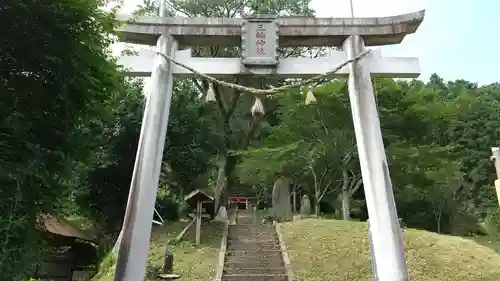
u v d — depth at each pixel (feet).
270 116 81.25
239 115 78.79
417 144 65.77
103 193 55.93
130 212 22.29
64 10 18.51
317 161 68.95
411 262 43.88
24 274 18.42
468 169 101.30
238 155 70.90
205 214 60.59
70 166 20.18
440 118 65.62
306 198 73.61
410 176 65.82
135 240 21.76
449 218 77.66
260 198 102.47
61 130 20.02
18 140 17.42
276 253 48.65
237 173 76.13
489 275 41.81
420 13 27.55
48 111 19.75
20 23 17.80
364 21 27.84
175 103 64.03
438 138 80.53
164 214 63.31
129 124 55.36
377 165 24.04
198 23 27.40
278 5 70.49
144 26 27.17
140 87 60.54
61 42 18.76
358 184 66.23
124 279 20.92
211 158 70.13
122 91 23.91
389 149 60.90
